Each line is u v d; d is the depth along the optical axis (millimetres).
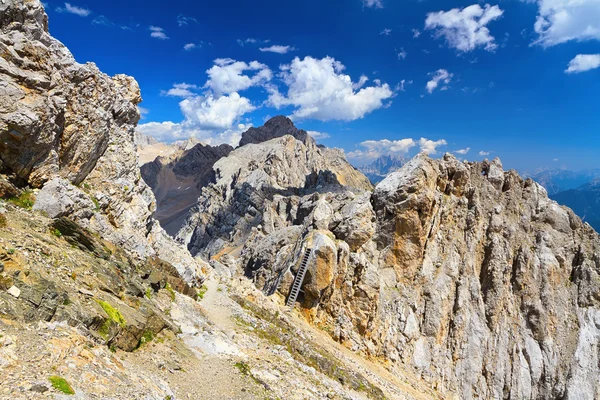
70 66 29219
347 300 49969
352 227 56406
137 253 31234
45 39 28234
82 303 18922
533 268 57969
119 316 20844
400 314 52750
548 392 51031
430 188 57969
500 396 51000
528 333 54906
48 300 16719
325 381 30703
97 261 24547
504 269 58156
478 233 60469
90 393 13914
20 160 24406
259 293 47250
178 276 36500
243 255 80250
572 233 60625
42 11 28766
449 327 54969
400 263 56406
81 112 30219
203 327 30562
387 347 50219
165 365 21953
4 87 23359
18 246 18922
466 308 55812
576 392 49312
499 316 56125
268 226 97438
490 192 63281
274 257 65625
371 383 37406
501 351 53562
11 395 11586
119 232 31422
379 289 52312
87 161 31500
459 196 62781
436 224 59875
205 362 25234
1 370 12406
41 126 24734
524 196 63375
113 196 33844
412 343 51812
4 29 25672
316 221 58500
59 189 26078
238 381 24031
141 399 15695
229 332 32594
